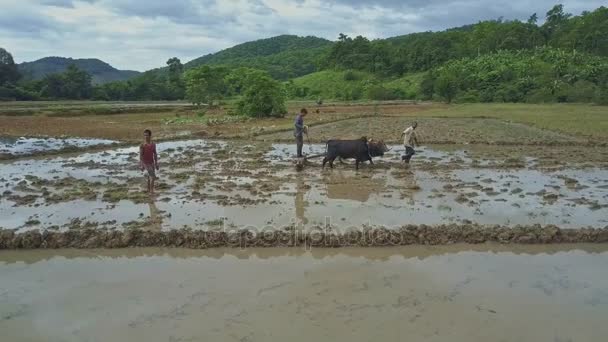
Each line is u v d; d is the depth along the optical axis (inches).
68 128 1064.8
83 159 660.1
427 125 1099.9
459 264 293.6
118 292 259.3
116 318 231.6
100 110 1588.3
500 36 3580.2
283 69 5024.6
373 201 429.4
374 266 290.8
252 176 537.6
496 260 299.9
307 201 430.0
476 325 222.8
